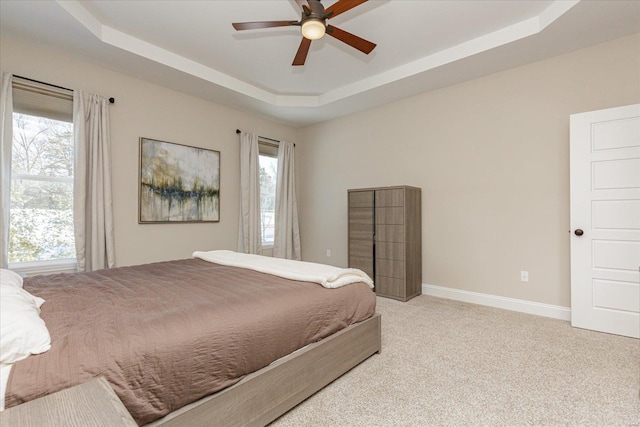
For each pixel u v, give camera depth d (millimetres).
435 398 1674
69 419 677
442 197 3750
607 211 2572
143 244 3469
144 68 3203
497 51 2877
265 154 4887
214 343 1229
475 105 3477
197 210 3957
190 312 1331
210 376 1204
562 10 2336
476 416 1524
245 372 1330
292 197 5176
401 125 4117
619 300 2520
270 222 4973
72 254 3039
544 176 3039
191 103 3914
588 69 2805
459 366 2018
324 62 3391
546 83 3025
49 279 2004
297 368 1553
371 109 4441
